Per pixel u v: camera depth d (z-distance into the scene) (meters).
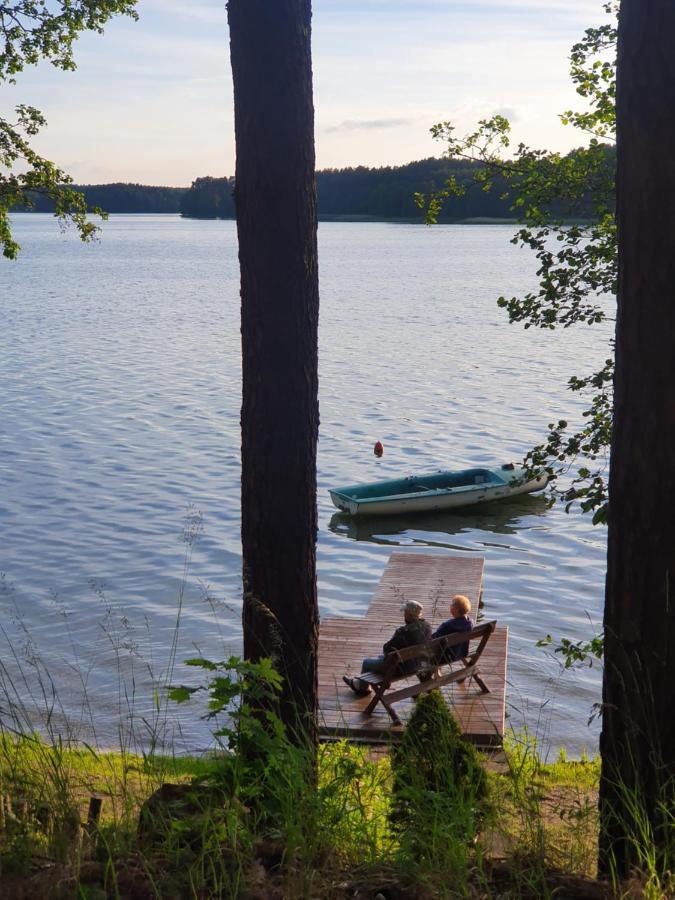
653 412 4.14
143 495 26.72
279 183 5.92
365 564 23.25
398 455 32.47
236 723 4.43
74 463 29.98
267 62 5.81
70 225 14.56
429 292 94.69
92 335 61.72
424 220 10.86
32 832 3.90
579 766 9.17
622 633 4.32
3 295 91.94
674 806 4.17
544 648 17.12
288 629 6.09
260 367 6.05
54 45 13.97
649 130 4.02
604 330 64.25
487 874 3.85
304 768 4.28
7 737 4.66
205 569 21.16
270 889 3.61
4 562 21.16
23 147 14.08
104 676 15.09
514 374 47.12
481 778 4.51
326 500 28.42
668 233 4.05
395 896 3.66
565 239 10.05
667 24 3.96
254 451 6.12
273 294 5.99
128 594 19.53
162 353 54.00
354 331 64.25
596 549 23.86
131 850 3.90
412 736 4.68
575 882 3.80
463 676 11.70
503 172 10.41
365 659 13.15
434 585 18.36
